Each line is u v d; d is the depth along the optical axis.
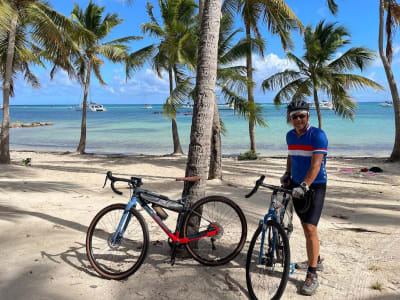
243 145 25.86
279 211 3.11
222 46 13.54
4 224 4.52
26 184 7.91
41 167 12.59
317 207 2.92
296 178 3.11
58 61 13.89
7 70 12.68
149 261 3.49
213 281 3.08
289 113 2.94
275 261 3.02
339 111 17.64
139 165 14.54
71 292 2.83
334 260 3.61
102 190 7.60
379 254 3.79
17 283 2.94
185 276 3.17
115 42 20.25
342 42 16.31
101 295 2.80
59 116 84.81
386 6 15.62
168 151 22.94
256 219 5.20
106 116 81.94
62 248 3.78
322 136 2.87
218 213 4.68
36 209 5.47
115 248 3.36
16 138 32.53
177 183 8.96
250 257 2.89
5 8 9.56
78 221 4.87
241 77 12.16
